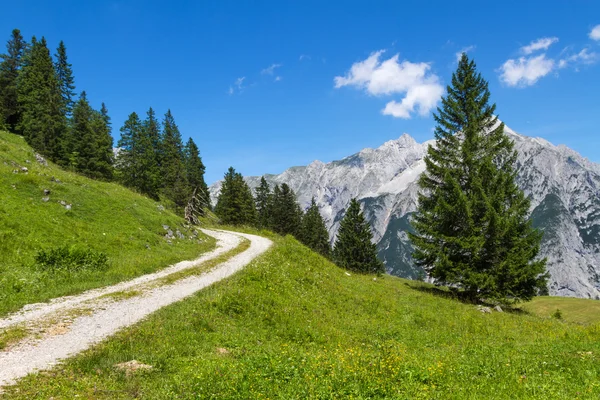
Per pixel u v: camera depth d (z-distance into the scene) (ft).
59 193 94.07
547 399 25.57
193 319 45.83
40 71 215.51
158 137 286.25
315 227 302.66
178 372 29.89
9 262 60.54
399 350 44.29
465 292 100.42
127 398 24.81
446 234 98.53
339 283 85.71
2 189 82.17
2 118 195.21
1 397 23.25
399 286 101.81
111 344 35.14
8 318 41.22
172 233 112.06
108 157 216.74
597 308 196.75
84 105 246.27
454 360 37.88
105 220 95.55
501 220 87.25
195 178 327.06
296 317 55.52
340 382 27.07
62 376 27.40
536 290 91.86
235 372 28.71
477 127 105.09
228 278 70.59
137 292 57.57
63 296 52.75
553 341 50.55
